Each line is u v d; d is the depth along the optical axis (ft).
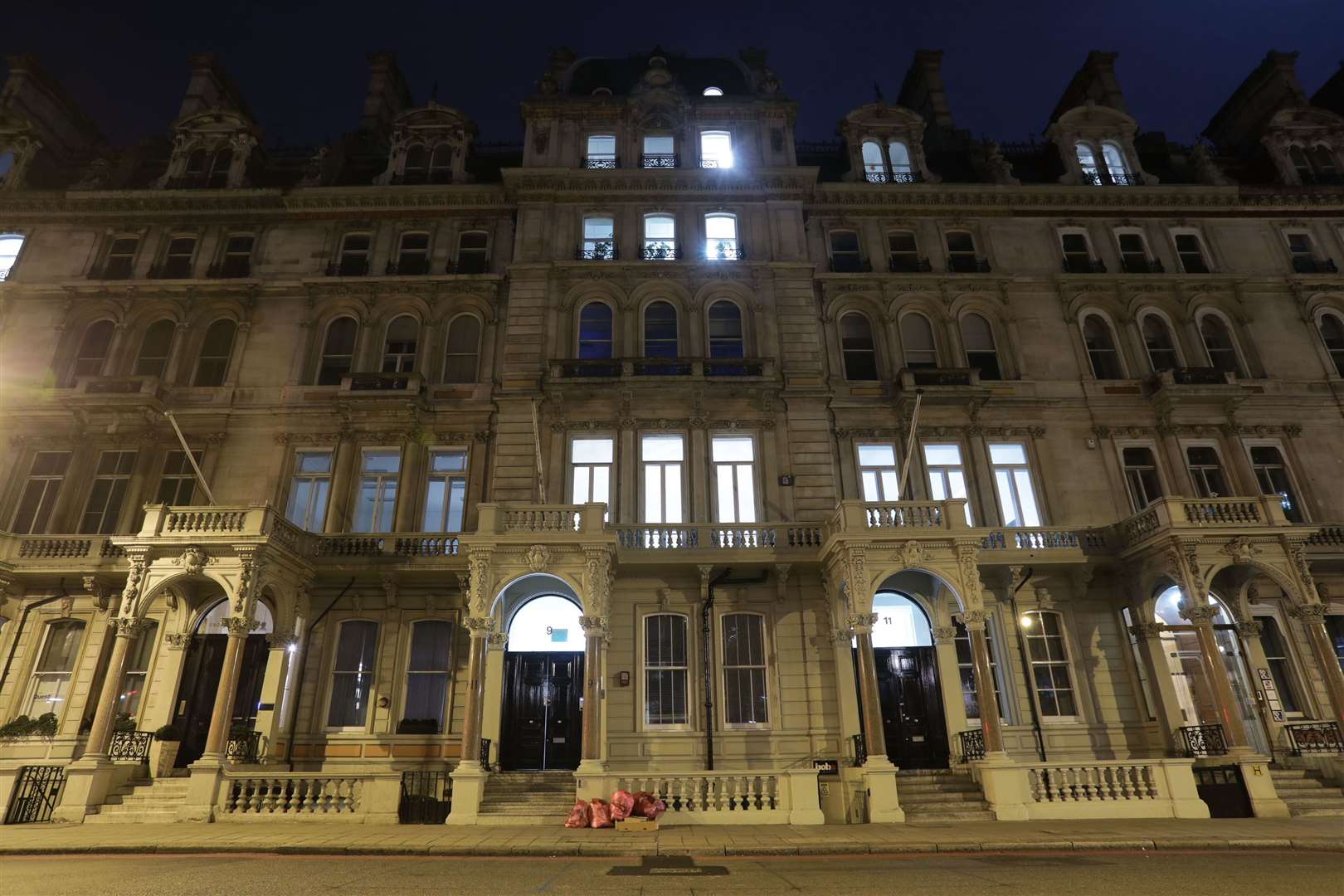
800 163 99.45
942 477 77.00
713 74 101.81
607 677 67.46
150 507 62.18
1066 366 82.38
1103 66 103.91
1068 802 53.93
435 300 84.79
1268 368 83.30
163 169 95.76
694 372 76.95
